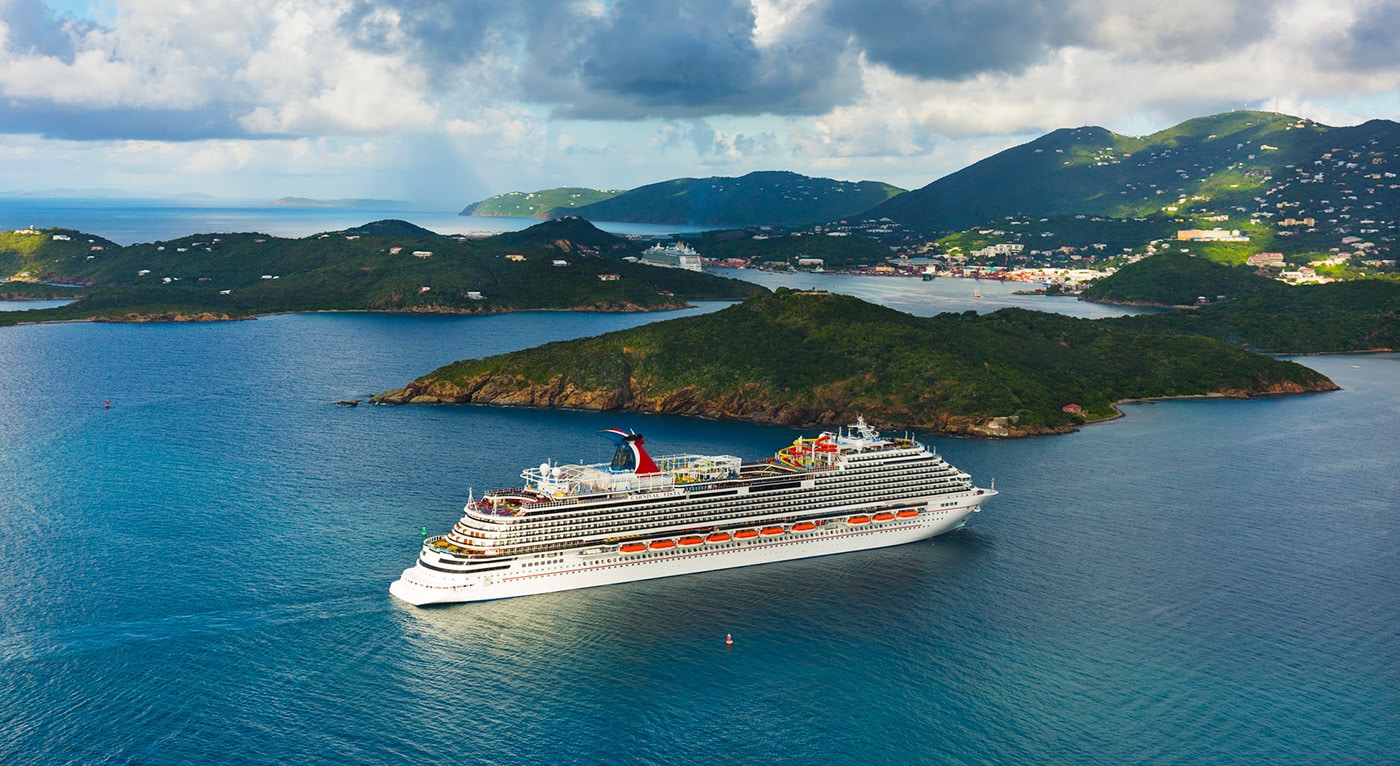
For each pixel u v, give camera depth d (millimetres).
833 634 123875
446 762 96938
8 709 103500
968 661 117438
